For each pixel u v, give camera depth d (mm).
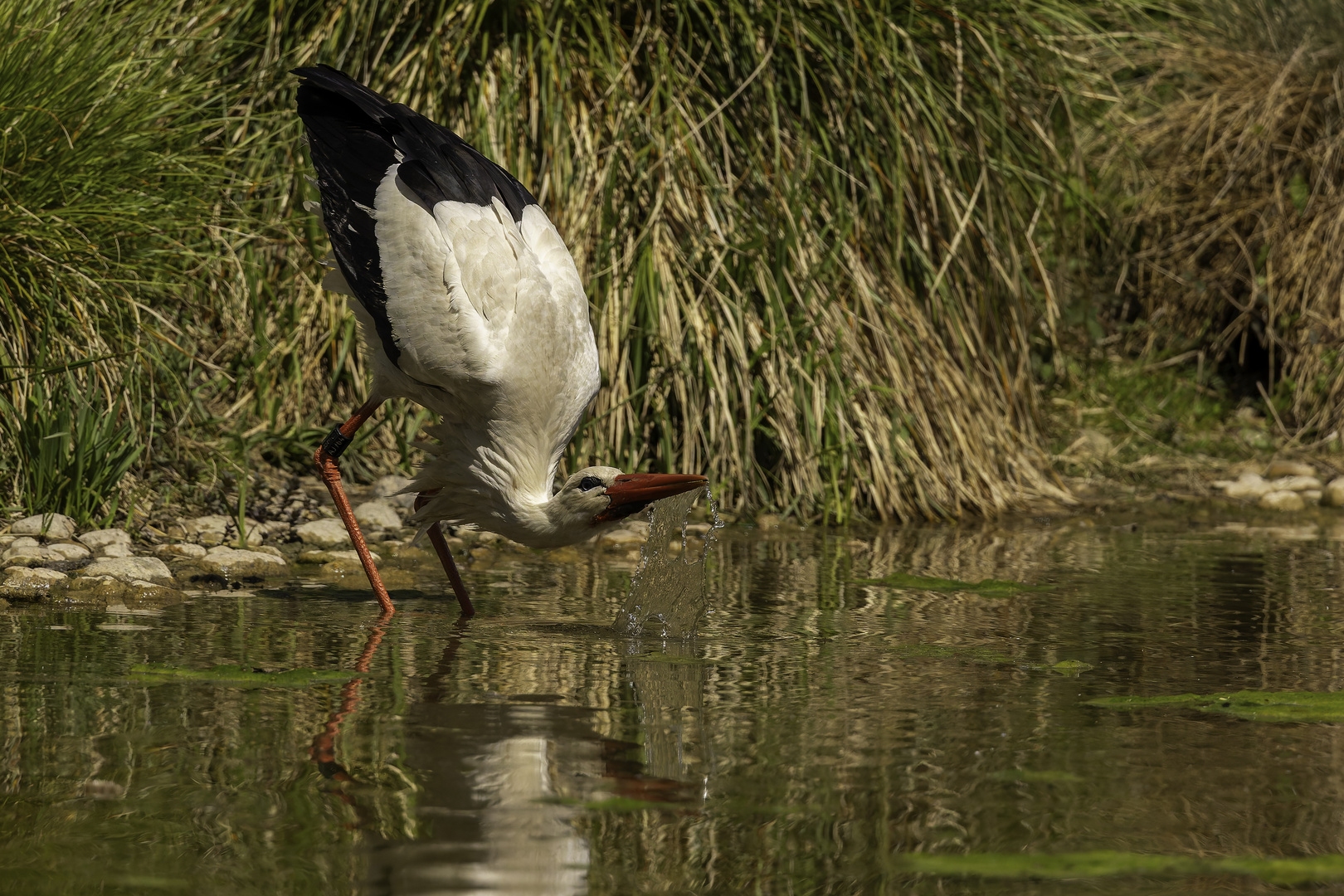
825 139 13164
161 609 8039
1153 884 4180
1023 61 14258
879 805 4812
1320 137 17984
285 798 4738
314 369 12938
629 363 12711
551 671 6730
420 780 4957
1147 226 18938
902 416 13203
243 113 12906
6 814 4539
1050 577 10000
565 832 4496
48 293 10758
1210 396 17938
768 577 9867
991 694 6414
